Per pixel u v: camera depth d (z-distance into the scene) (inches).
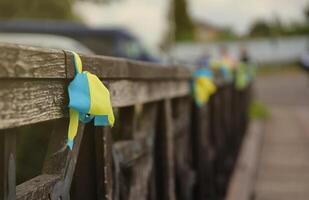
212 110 260.2
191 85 202.4
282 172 341.1
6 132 68.5
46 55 75.5
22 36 406.6
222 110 308.3
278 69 1935.3
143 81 129.3
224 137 317.7
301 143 446.9
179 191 178.9
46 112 77.2
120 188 115.1
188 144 203.5
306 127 540.1
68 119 85.3
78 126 88.1
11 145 69.6
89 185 100.2
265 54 2064.5
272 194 289.9
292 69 1907.0
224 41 1996.8
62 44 403.9
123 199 117.8
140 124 137.0
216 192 264.4
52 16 701.9
